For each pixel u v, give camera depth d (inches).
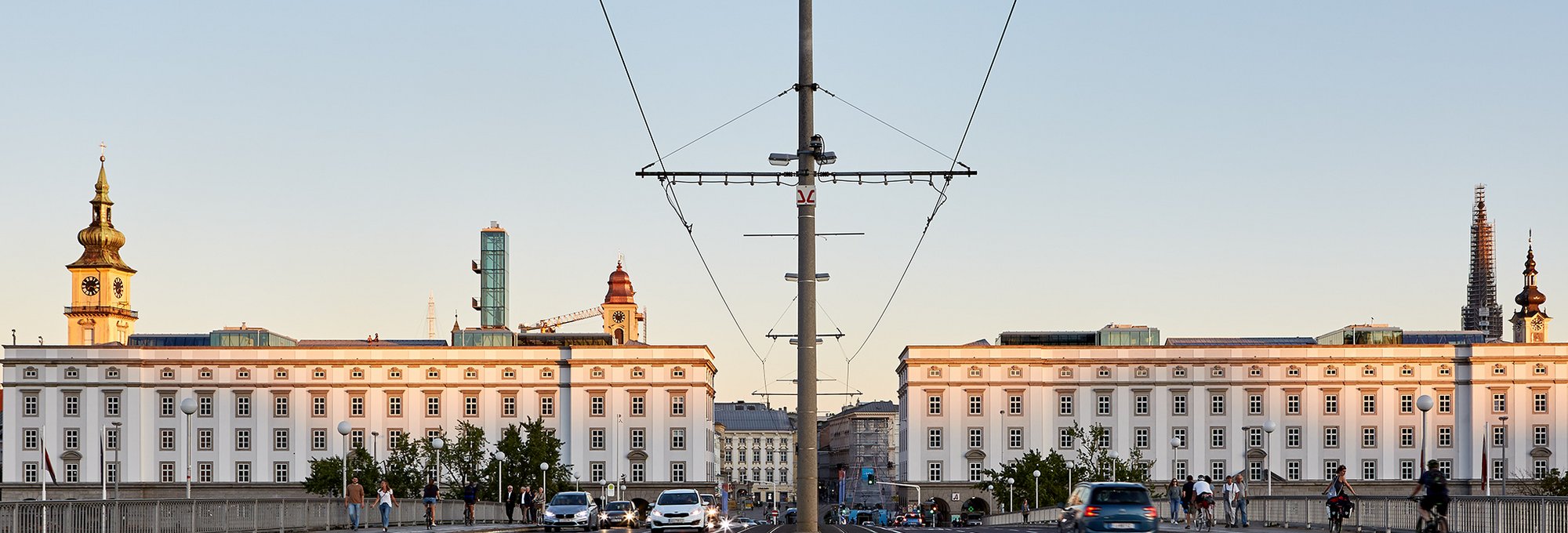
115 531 1622.8
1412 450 5930.1
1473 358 5915.4
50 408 5964.6
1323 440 5969.5
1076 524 1833.2
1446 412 5930.1
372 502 2568.9
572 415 6053.2
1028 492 5561.0
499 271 7180.1
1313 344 6304.1
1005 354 6033.5
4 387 5969.5
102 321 6535.4
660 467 6023.6
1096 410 6028.5
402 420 6082.7
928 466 6008.9
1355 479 5935.0
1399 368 5959.6
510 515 3257.9
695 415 6043.3
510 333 6476.4
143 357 6018.7
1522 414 5866.1
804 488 1489.9
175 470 5994.1
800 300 1482.5
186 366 6043.3
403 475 5521.7
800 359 1486.2
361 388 6082.7
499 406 6082.7
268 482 6028.5
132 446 5979.3
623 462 6038.4
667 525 2635.3
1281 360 5999.0
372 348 6092.5
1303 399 5979.3
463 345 6358.3
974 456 5989.2
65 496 5915.4
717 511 3442.4
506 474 5634.8
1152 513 1774.1
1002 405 6018.7
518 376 6092.5
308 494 5565.9
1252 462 5979.3
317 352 6087.6
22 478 5935.0
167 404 6028.5
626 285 7603.4
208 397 6048.2
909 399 6053.2
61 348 5994.1
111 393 5989.2
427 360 6102.4
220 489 6003.9
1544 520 1477.6
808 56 1460.4
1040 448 5999.0
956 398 6028.5
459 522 3225.9
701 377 6053.2
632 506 3582.7
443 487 5802.2
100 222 6638.8
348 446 6067.9
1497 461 5871.1
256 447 6043.3
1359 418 5959.6
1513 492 5812.0
